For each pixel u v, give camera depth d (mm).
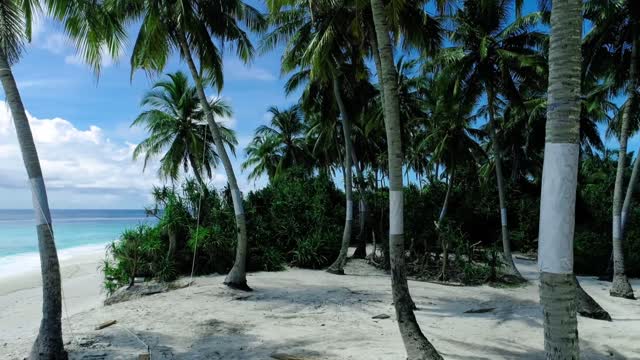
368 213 21172
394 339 7371
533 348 7035
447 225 16203
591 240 20172
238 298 11141
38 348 6000
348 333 7809
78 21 7355
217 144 12633
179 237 15781
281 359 6336
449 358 6379
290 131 33875
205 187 17156
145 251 14242
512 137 28234
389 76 6297
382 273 16891
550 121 3416
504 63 15711
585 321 9211
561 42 3395
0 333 9258
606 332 8258
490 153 32750
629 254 18047
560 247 3322
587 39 15406
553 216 3350
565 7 3398
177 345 7113
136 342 7215
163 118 24531
